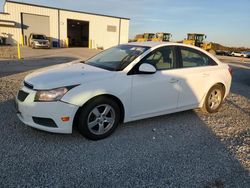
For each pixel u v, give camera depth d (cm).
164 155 339
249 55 4644
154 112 430
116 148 352
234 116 530
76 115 356
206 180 285
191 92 475
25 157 312
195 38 3878
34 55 1936
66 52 2502
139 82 396
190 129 440
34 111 341
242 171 309
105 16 3938
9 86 691
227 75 537
